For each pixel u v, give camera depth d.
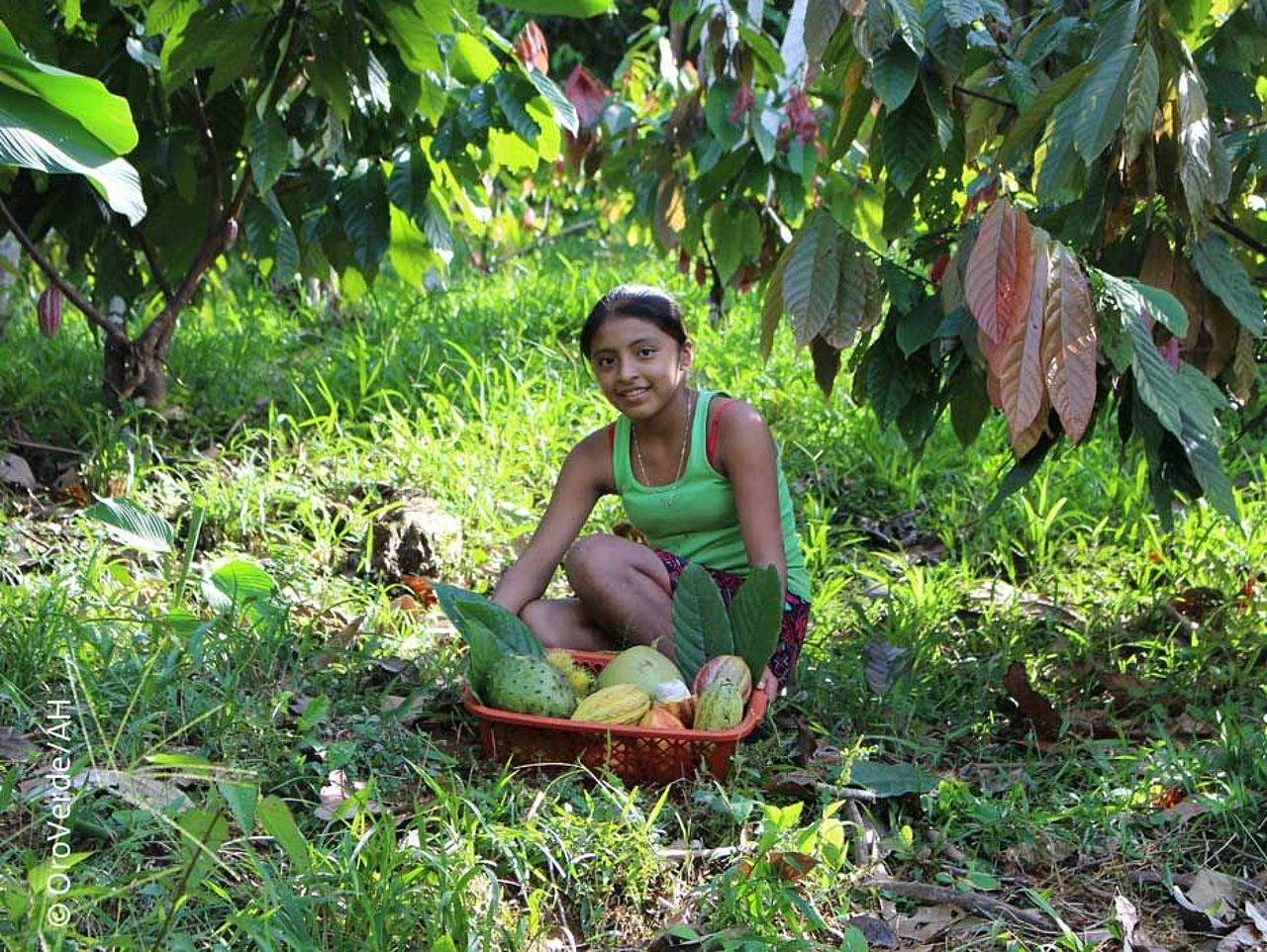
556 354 6.31
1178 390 2.84
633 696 2.97
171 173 4.73
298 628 3.53
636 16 12.94
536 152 4.96
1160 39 2.88
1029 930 2.57
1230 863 2.81
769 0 6.25
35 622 3.16
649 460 3.43
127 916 2.34
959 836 2.85
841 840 2.68
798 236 3.15
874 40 2.90
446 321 6.73
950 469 5.38
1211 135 2.90
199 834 2.24
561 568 4.43
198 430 5.26
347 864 2.34
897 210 3.55
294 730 3.06
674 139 5.36
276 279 5.18
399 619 3.84
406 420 5.44
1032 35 3.69
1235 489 5.15
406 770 2.96
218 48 3.98
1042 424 2.87
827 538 4.77
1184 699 3.60
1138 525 4.83
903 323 3.40
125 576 3.57
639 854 2.58
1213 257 3.16
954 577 4.38
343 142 4.99
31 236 4.95
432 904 2.29
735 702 2.96
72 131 2.72
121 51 4.61
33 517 4.39
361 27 3.94
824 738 3.32
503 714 2.92
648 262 8.59
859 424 5.54
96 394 5.46
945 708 3.60
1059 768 3.24
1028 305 2.66
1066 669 3.83
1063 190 2.94
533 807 2.70
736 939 2.37
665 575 3.41
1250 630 3.91
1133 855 2.81
